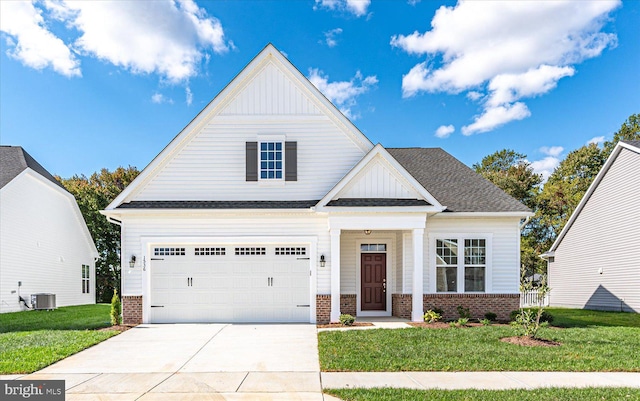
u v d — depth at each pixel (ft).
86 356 32.07
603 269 75.15
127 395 22.76
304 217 49.78
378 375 26.37
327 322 48.65
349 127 51.34
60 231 82.79
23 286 70.69
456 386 23.97
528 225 145.79
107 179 158.51
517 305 51.26
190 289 49.42
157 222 49.52
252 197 51.13
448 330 40.86
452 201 53.52
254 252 49.98
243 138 51.65
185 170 51.06
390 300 54.29
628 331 41.91
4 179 67.10
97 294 121.19
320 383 24.71
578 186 138.10
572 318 56.39
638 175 67.05
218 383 24.86
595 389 23.24
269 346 35.45
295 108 51.93
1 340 37.42
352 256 54.65
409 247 50.42
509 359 29.63
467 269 51.90
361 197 48.80
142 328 45.21
